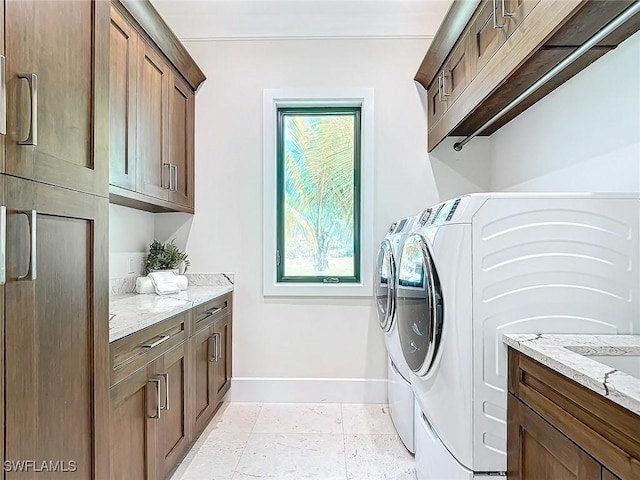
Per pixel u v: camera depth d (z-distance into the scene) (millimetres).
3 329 819
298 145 3061
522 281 1429
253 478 1977
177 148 2656
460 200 1513
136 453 1533
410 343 1859
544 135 2174
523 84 1749
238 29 2955
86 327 1105
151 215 2930
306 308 2965
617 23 1230
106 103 1208
